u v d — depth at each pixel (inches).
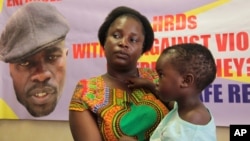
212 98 58.2
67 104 68.6
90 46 66.9
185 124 31.1
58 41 69.0
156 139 32.7
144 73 39.9
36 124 72.4
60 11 69.1
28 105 71.5
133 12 37.8
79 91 35.1
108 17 37.8
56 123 70.7
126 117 33.7
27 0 71.1
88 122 33.4
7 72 72.5
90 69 66.8
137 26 36.3
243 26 56.4
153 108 35.2
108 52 36.2
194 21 59.5
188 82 32.8
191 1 59.7
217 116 58.0
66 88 68.6
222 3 57.8
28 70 70.7
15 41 71.5
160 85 34.1
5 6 72.6
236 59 56.7
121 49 35.1
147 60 62.1
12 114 73.0
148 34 38.5
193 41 59.5
